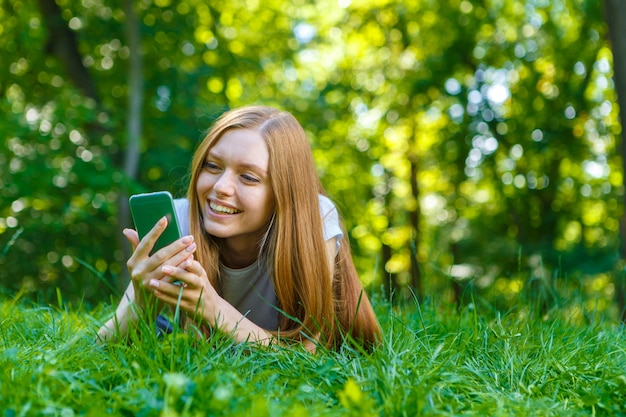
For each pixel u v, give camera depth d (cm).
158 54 1318
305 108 1516
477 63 1628
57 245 1201
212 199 278
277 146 279
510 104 1627
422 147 1761
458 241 1658
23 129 1050
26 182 1058
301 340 284
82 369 209
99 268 1212
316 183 295
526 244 1449
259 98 1400
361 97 1645
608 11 882
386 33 1666
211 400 178
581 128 1614
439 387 211
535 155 1622
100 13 1316
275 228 282
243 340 267
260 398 176
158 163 1197
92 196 1087
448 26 1622
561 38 1591
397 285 424
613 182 1664
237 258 301
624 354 293
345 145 1775
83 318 334
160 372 205
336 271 307
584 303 399
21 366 209
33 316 327
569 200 1691
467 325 337
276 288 287
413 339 268
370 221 1880
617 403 222
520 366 257
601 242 1608
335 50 1708
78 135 1172
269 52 1508
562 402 222
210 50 1372
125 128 1244
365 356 239
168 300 259
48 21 1277
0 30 1368
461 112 1614
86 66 1355
